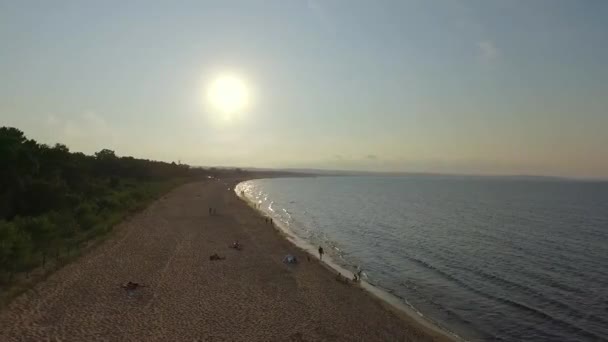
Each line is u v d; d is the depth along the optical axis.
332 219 82.00
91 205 53.34
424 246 54.34
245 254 41.03
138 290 27.78
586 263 45.69
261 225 61.97
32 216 44.53
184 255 38.44
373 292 33.22
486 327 27.03
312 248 50.88
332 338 22.75
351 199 139.38
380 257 47.16
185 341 20.95
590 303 32.19
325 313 26.52
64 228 41.97
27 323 21.39
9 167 45.25
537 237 63.00
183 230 51.47
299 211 96.06
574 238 62.53
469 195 172.88
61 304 24.31
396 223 77.06
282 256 41.75
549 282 37.81
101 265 32.78
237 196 114.50
